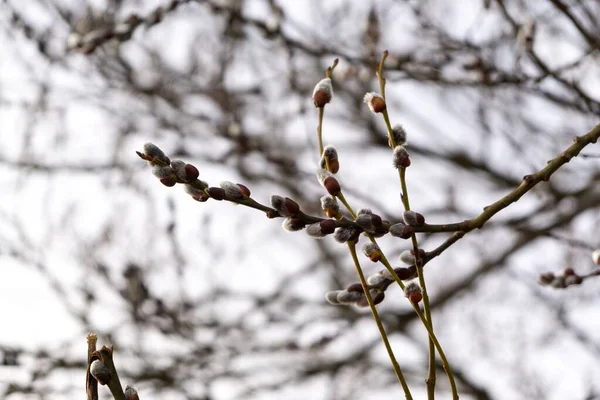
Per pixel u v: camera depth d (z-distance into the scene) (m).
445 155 8.08
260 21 5.83
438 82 5.23
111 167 7.50
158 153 2.26
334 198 2.34
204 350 6.93
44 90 7.16
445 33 5.27
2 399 5.81
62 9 5.98
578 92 4.27
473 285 7.98
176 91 7.79
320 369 7.57
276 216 2.33
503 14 4.90
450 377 2.17
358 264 2.30
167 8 5.13
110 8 5.86
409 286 2.29
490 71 4.99
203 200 2.29
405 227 2.38
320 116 2.42
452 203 8.07
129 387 2.02
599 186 6.52
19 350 5.92
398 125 2.46
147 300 6.70
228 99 7.83
